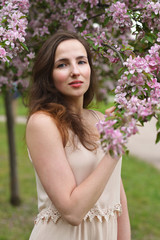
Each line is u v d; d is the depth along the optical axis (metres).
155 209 5.25
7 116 5.36
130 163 8.30
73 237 1.53
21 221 4.79
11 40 1.71
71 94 1.59
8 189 6.20
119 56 1.76
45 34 2.21
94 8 2.09
